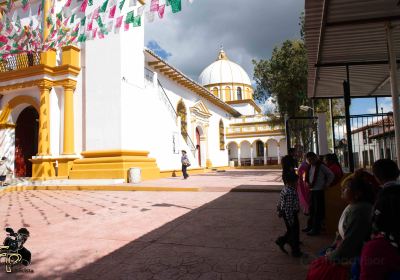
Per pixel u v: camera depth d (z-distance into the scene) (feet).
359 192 8.81
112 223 21.98
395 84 17.35
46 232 19.85
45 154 51.98
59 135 54.39
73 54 55.01
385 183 8.49
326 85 28.63
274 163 129.39
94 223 22.16
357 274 7.86
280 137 124.67
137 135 56.08
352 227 8.52
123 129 51.83
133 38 56.90
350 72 25.22
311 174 18.35
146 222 21.98
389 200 6.81
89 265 13.78
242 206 27.30
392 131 28.66
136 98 56.49
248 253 14.82
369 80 27.61
